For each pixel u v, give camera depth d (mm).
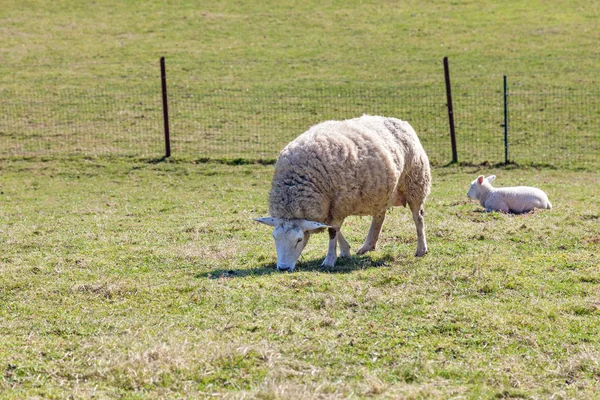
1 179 19625
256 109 26594
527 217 13539
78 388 6621
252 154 21844
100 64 32406
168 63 32469
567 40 34250
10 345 7613
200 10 41156
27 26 38031
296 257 10164
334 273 10078
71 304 9008
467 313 8367
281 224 10070
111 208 16094
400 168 10602
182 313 8562
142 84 29531
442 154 21906
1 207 16438
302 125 24875
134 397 6504
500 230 12398
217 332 7902
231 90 28781
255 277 9789
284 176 10133
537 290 9234
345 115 25781
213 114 26141
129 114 26156
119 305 8883
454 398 6473
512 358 7285
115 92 28547
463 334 7875
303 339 7695
